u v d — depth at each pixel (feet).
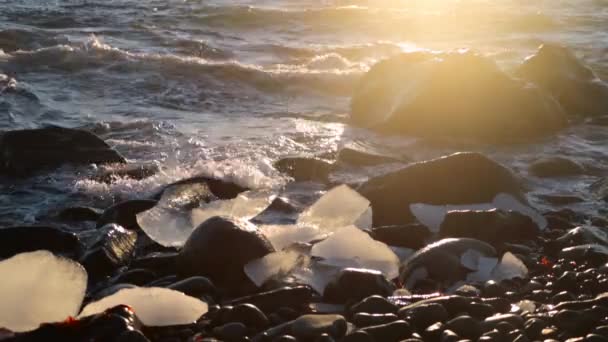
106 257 14.24
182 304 11.84
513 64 37.88
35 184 19.26
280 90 31.94
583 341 10.98
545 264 14.39
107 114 27.14
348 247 14.15
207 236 13.84
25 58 35.37
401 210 17.01
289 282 13.26
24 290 11.69
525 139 24.53
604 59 37.09
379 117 26.16
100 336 10.78
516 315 11.75
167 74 33.40
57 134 21.02
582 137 24.71
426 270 13.74
